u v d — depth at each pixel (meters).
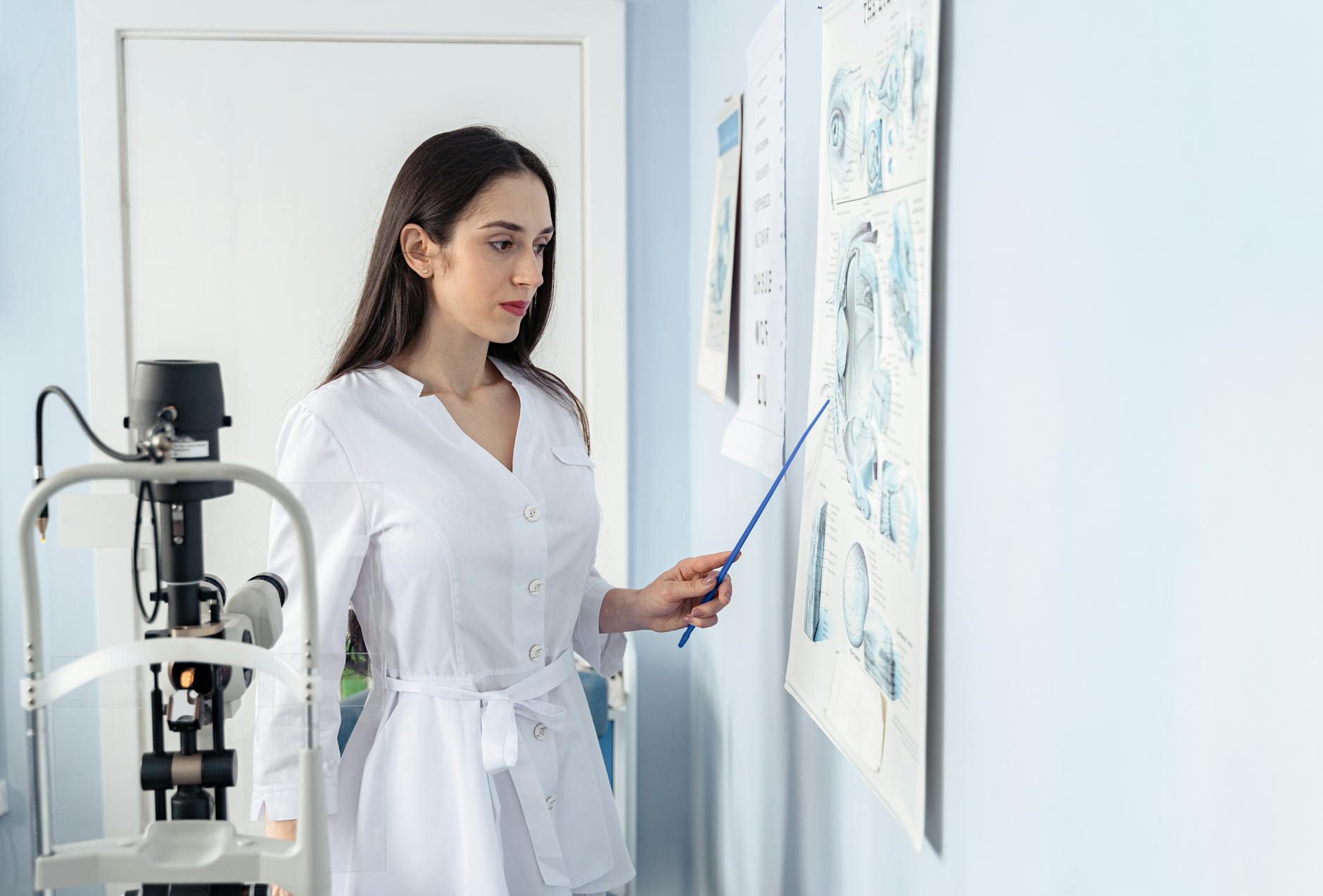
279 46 2.24
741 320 1.74
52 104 2.21
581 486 1.43
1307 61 0.45
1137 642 0.60
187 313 2.27
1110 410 0.62
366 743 1.20
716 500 2.04
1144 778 0.59
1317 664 0.46
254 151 2.26
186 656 0.76
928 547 0.87
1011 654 0.75
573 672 1.43
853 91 1.05
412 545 1.26
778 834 1.54
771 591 1.55
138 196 2.24
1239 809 0.51
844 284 1.09
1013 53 0.72
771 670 1.55
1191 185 0.54
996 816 0.78
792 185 1.39
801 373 1.36
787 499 1.43
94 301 2.22
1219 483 0.52
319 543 1.07
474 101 2.29
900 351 0.92
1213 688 0.53
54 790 0.85
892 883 1.03
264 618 0.91
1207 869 0.54
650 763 2.44
